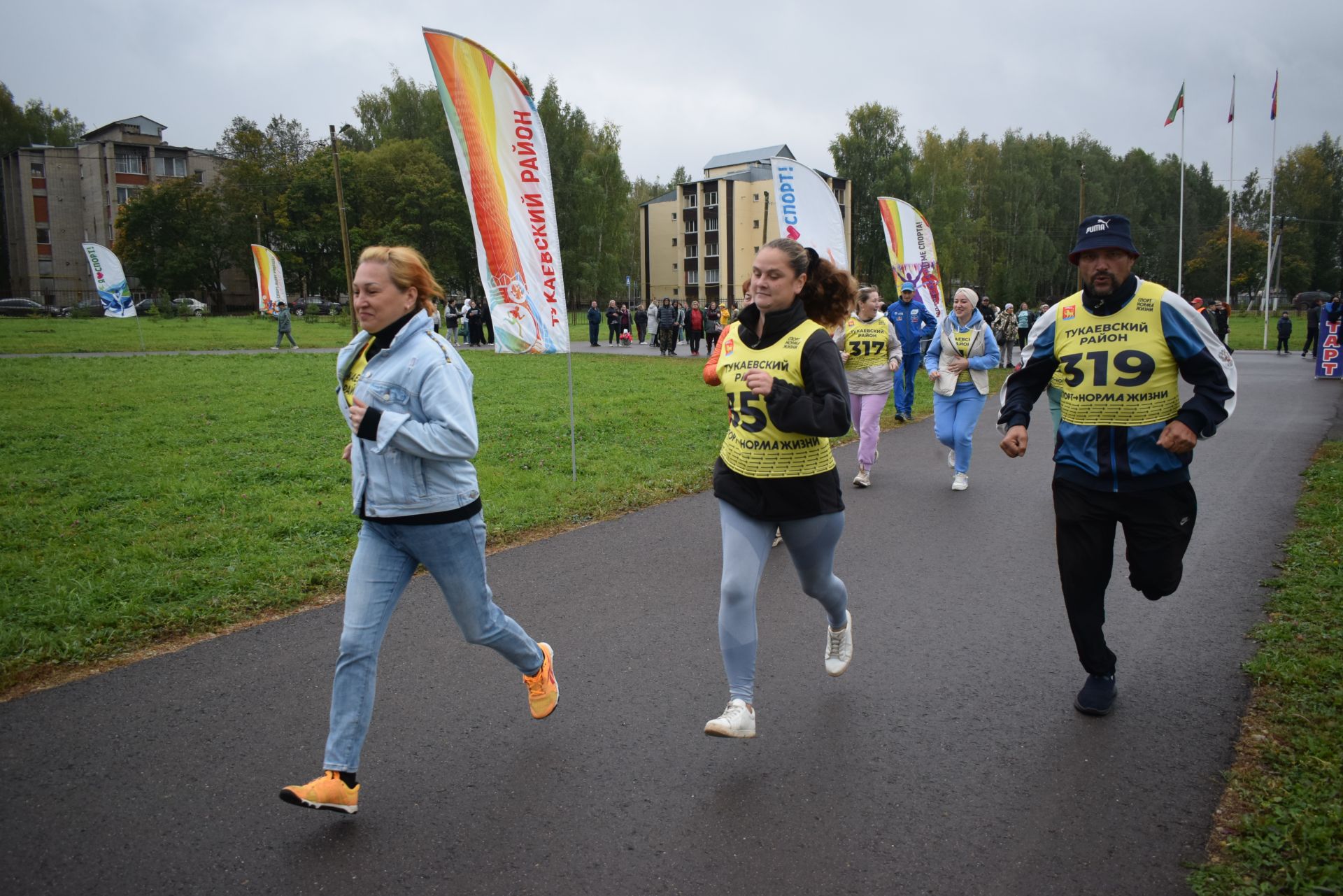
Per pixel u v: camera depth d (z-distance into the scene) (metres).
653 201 85.50
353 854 2.79
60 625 4.67
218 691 3.99
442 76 7.45
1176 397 3.47
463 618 3.24
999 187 61.50
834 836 2.86
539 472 8.69
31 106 93.00
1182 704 3.76
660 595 5.29
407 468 2.96
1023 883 2.60
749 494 3.32
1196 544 6.12
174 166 82.25
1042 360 3.76
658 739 3.53
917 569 5.77
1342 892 2.46
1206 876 2.59
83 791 3.15
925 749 3.42
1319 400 15.31
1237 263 81.81
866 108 60.25
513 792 3.14
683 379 18.59
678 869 2.70
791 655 4.37
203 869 2.71
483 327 31.94
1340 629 4.38
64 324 42.78
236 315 61.56
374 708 3.80
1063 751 3.38
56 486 7.99
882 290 62.59
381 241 58.62
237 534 6.48
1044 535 6.58
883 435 11.75
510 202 7.70
